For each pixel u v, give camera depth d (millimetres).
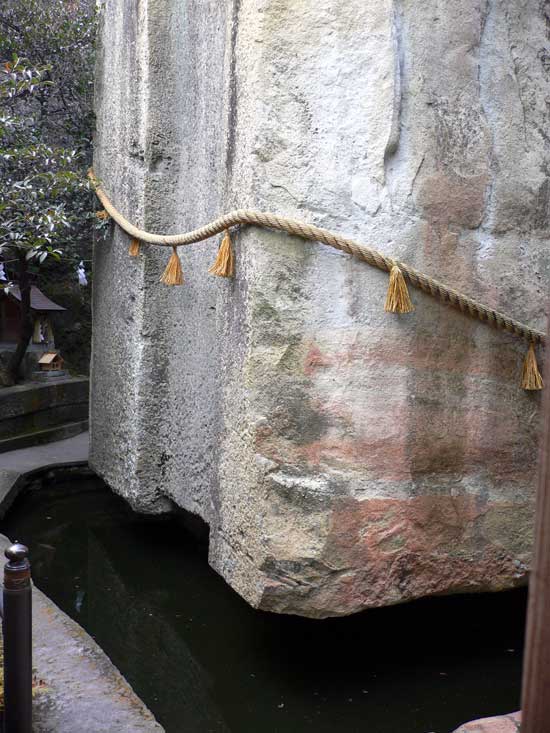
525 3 3100
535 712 685
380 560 2990
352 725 2900
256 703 3061
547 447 675
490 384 3141
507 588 3227
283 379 2949
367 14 2869
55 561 4465
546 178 3195
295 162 2908
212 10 3561
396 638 3510
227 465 3242
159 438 4238
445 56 2986
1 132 4676
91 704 2572
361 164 2922
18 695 2158
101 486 5574
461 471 3115
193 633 3635
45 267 7355
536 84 3146
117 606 3969
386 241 2957
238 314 3102
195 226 3842
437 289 2975
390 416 3000
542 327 3225
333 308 2951
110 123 4566
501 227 3133
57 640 2988
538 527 687
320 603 2945
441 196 3018
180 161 4051
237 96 3064
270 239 2936
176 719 3018
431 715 2945
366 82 2896
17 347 6094
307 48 2877
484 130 3070
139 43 4066
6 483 5047
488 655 3363
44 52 5348
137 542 4648
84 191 5133
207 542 4570
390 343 2988
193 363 3859
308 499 2928
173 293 4113
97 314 4898
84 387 6688
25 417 6062
